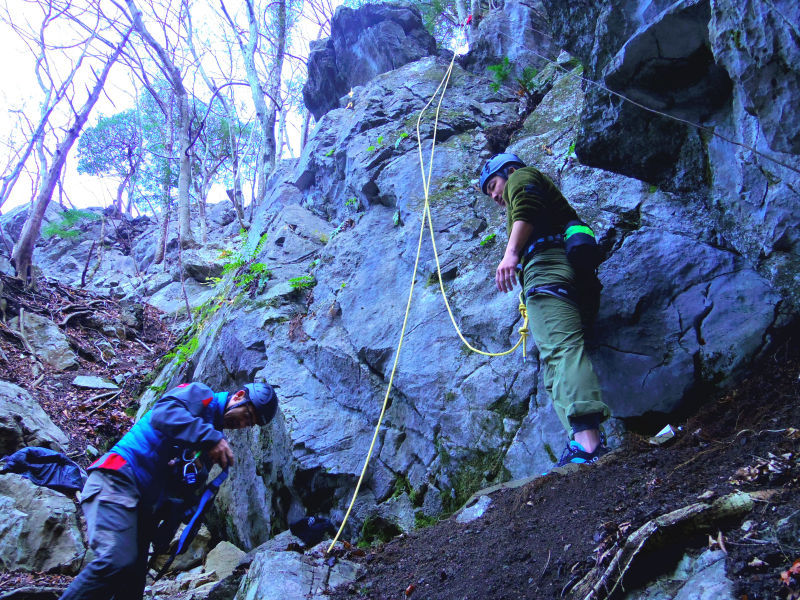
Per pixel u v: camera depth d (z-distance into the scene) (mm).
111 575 2551
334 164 7023
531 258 3498
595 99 4020
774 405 2924
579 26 4031
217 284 8133
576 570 2275
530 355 3971
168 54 15977
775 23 2436
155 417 2797
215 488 2863
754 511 2121
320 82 9344
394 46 8211
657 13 3375
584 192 4453
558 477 3043
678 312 3592
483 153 5770
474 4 9016
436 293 4730
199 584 4281
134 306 10469
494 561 2611
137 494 2701
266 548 3760
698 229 3840
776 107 2604
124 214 20891
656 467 2801
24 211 19625
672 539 2154
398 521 4035
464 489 3879
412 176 5754
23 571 4246
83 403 7148
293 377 5000
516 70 6816
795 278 3334
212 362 5703
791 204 3291
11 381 7266
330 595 2807
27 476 3611
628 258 3881
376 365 4668
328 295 5477
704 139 3717
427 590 2658
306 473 4363
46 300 9625
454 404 4133
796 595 1738
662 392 3414
